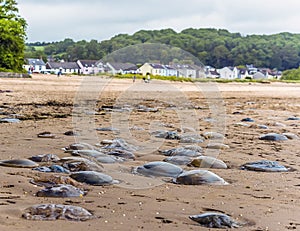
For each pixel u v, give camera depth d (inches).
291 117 465.1
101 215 111.7
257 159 206.1
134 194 134.0
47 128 290.8
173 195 134.7
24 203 119.0
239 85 1690.5
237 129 331.9
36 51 3472.0
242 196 137.9
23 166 165.6
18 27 1686.8
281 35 4084.6
